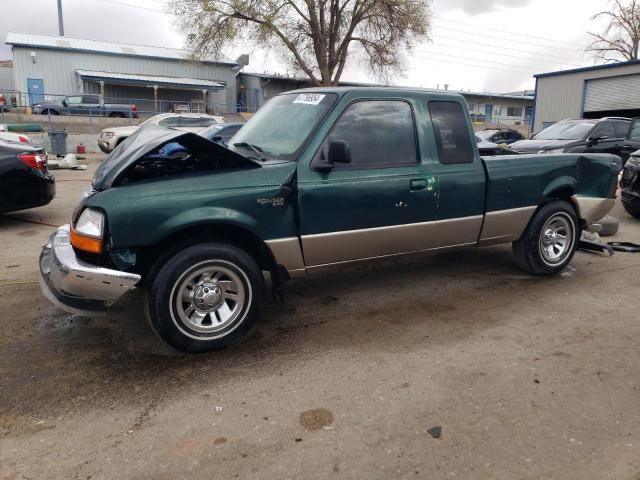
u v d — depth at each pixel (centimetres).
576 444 261
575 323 413
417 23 2698
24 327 402
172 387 317
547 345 373
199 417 286
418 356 357
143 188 335
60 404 297
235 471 242
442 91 451
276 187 366
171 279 339
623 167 862
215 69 3944
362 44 2869
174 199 337
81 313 338
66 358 353
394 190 411
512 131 2230
